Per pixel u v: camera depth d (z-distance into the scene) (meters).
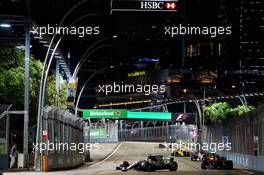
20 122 84.12
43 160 62.56
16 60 75.12
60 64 99.31
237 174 61.41
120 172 64.81
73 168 78.94
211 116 155.50
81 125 99.00
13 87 73.88
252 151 78.75
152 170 70.44
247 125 83.19
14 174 55.44
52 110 65.06
